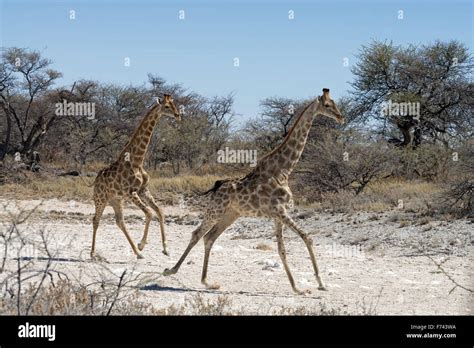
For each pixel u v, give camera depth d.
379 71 40.00
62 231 20.92
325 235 20.66
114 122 45.12
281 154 11.99
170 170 40.22
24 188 32.53
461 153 25.11
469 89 38.50
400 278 13.40
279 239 11.88
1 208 26.19
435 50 39.59
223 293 11.45
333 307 10.45
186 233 22.45
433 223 20.38
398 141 38.09
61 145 44.00
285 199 11.84
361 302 10.91
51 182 34.19
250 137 40.81
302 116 12.07
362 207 23.89
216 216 11.93
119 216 15.26
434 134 38.81
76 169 40.56
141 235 21.16
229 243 19.75
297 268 14.46
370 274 13.85
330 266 14.91
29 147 41.41
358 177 28.33
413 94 37.31
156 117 15.11
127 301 9.76
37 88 44.28
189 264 14.53
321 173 28.52
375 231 20.25
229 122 47.47
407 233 19.59
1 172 35.41
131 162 15.03
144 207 15.30
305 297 11.30
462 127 38.31
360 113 40.03
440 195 22.92
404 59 39.69
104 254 15.71
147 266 13.95
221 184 12.12
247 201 11.79
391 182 29.00
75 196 30.97
